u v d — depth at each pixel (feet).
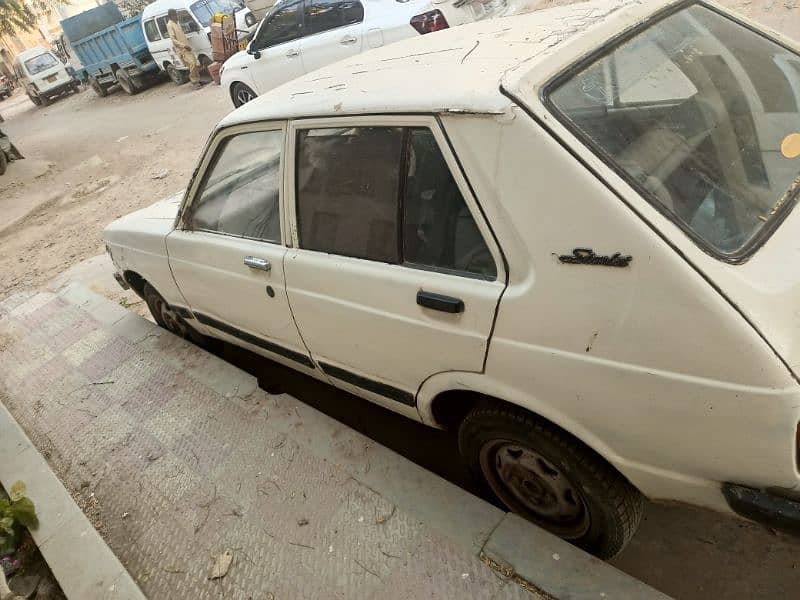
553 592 5.78
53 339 14.28
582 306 4.86
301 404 9.25
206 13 41.57
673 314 4.42
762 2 19.56
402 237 6.34
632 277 4.56
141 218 11.64
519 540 6.31
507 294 5.35
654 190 4.82
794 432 4.20
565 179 4.80
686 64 6.07
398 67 6.98
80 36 52.08
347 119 6.49
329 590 6.46
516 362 5.49
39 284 20.36
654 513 7.28
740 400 4.27
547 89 5.17
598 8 6.66
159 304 12.85
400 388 7.24
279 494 7.83
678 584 6.50
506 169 5.11
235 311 9.47
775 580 6.26
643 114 5.40
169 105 41.83
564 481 6.12
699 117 5.63
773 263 4.53
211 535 7.59
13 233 27.73
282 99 7.80
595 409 5.14
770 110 6.00
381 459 7.82
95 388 11.62
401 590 6.23
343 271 6.90
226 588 6.88
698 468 4.83
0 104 89.66
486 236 5.45
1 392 12.73
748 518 4.66
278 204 7.89
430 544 6.57
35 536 8.46
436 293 5.93
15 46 106.93
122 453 9.61
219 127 8.43
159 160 30.37
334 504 7.42
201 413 9.85
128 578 7.34
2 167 37.58
